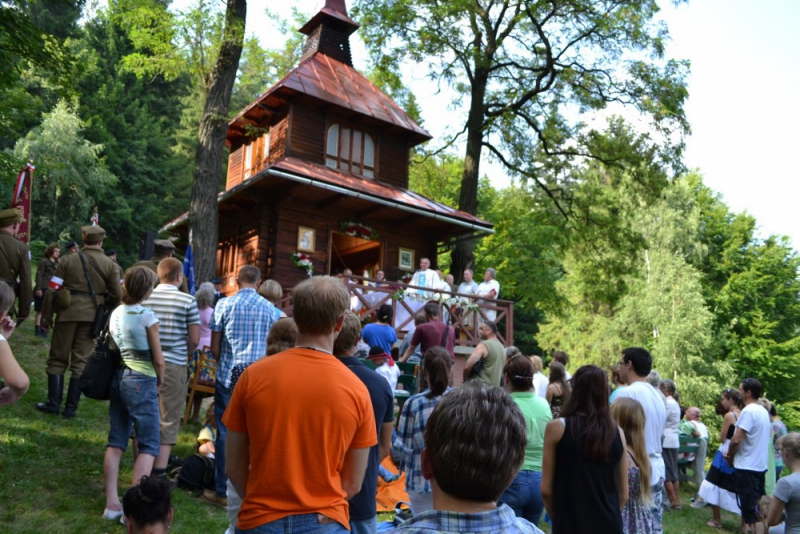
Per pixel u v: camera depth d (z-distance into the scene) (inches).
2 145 1153.4
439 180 877.8
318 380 99.2
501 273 864.3
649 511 159.3
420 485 163.0
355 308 466.6
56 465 217.6
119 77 1382.9
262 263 560.1
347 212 602.5
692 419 442.3
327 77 645.3
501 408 67.2
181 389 214.5
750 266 1493.6
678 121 711.7
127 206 1251.2
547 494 134.6
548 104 759.7
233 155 725.9
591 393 135.0
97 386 184.5
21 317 254.8
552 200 805.9
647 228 1437.0
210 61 502.6
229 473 100.6
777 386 1412.4
